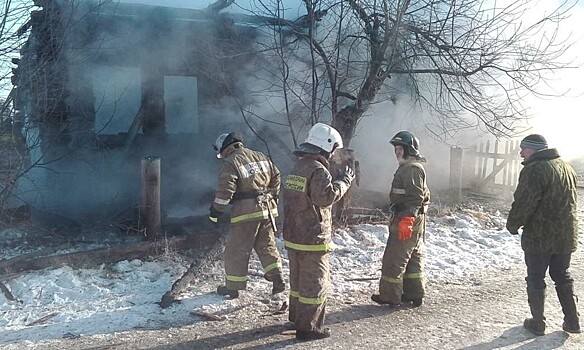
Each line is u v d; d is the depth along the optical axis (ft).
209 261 20.81
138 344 15.10
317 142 15.44
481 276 21.54
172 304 17.89
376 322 16.81
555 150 15.62
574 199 15.67
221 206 17.51
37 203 26.66
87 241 24.31
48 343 15.10
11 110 23.24
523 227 15.96
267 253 18.61
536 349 15.02
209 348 14.93
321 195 14.85
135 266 21.36
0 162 23.43
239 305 17.92
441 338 15.70
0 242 23.88
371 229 26.58
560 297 15.98
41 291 18.56
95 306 17.72
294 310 16.33
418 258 18.19
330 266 22.11
